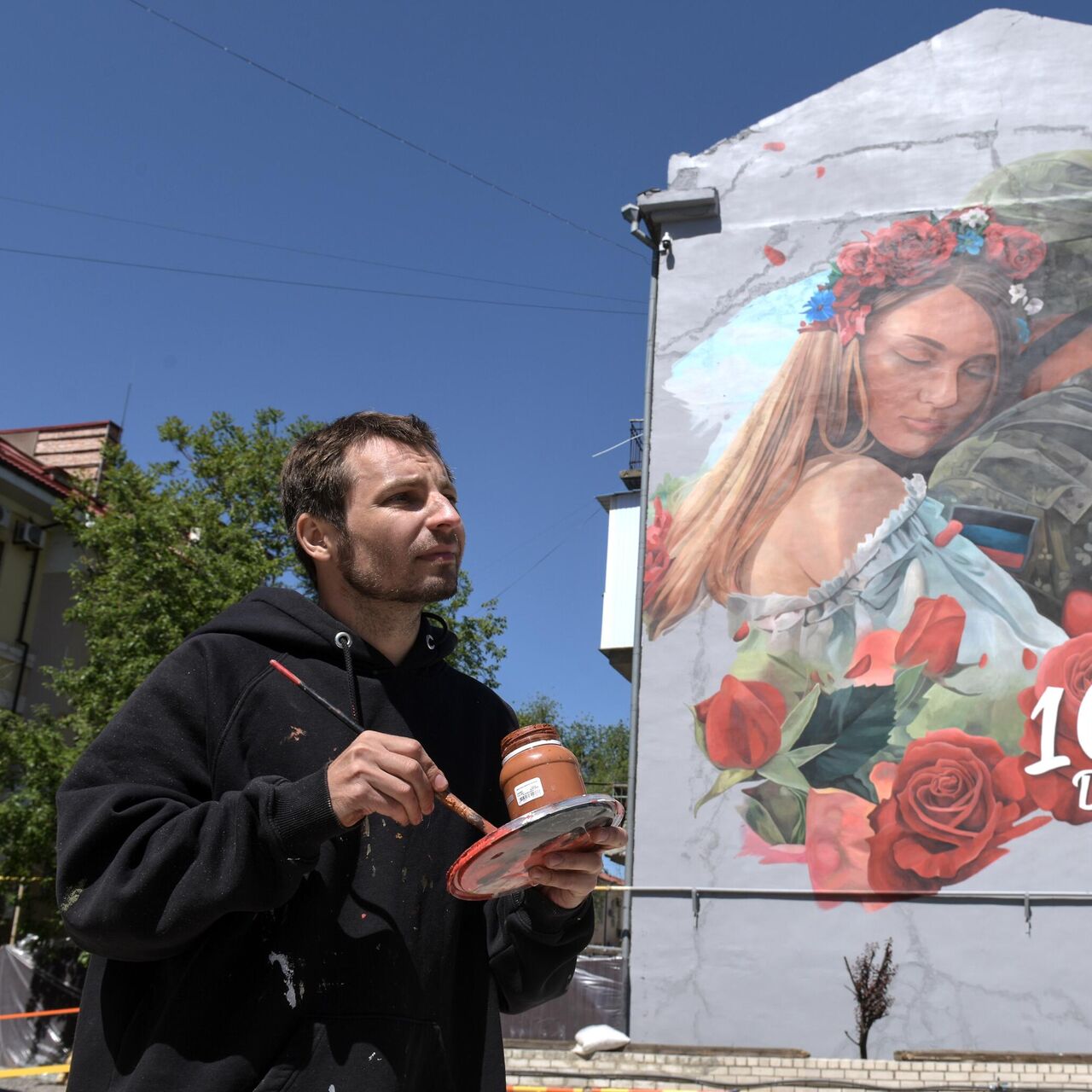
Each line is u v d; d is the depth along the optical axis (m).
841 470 12.41
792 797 11.42
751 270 13.52
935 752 11.20
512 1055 10.41
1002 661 11.30
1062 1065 9.67
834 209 13.49
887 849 11.03
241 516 19.03
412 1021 2.02
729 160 14.04
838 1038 10.59
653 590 12.55
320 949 1.98
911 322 12.76
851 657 11.72
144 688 2.13
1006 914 10.59
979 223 12.95
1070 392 12.08
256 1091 1.87
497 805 2.43
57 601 23.56
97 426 26.88
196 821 1.85
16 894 17.06
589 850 2.07
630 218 13.92
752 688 11.89
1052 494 11.74
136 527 18.08
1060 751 10.91
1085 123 13.05
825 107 13.95
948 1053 9.89
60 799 1.98
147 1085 1.85
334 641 2.27
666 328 13.54
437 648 2.46
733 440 12.88
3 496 22.73
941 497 12.02
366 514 2.32
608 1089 10.08
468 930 2.29
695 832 11.55
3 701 22.11
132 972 2.02
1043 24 13.49
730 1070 10.05
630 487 21.28
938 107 13.54
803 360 12.98
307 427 19.77
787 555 12.25
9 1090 14.44
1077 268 12.51
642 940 11.32
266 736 2.13
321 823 1.80
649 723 12.05
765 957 11.00
